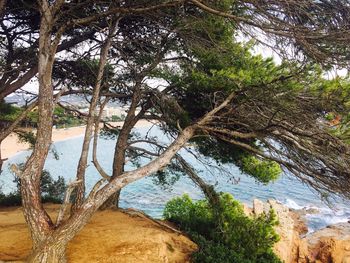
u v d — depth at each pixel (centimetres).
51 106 728
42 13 745
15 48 1224
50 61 725
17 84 1128
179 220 1351
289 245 2062
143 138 1423
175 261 952
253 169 1127
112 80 1240
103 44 1024
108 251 850
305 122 794
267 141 887
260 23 701
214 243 1130
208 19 876
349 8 704
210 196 1210
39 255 671
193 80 983
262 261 1138
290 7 701
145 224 1131
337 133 757
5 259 730
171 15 878
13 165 687
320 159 777
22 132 1667
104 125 1491
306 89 784
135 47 1130
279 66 824
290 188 4222
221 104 848
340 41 692
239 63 910
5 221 1102
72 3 855
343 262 2112
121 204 3272
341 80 745
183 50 1106
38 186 707
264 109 858
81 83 1303
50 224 702
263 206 2330
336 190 762
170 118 1105
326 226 2928
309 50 694
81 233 929
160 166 759
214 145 1179
